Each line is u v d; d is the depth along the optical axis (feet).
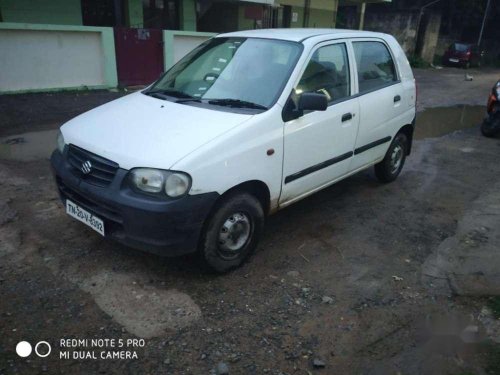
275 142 11.10
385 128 15.99
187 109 11.27
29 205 14.14
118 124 10.88
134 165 9.45
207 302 10.03
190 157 9.39
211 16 51.24
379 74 15.80
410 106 17.53
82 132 10.91
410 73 17.78
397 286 11.12
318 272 11.54
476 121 32.17
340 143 13.64
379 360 8.68
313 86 12.52
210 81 12.56
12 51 29.43
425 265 12.16
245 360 8.45
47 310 9.46
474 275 11.74
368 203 16.24
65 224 13.00
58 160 11.24
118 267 11.09
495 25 104.47
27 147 20.65
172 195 9.30
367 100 14.62
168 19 45.29
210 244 10.32
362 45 14.96
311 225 14.23
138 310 9.62
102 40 33.65
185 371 8.13
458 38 103.09
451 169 20.74
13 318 9.16
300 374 8.22
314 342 9.04
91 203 10.40
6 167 17.61
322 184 13.67
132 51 36.22
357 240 13.39
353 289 10.90
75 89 33.27
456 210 15.97
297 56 12.17
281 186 11.78
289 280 11.09
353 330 9.46
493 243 13.53
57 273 10.71
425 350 9.00
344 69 13.93
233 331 9.19
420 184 18.54
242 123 10.50
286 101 11.47
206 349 8.66
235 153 10.12
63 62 32.22
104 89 34.83
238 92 11.87
